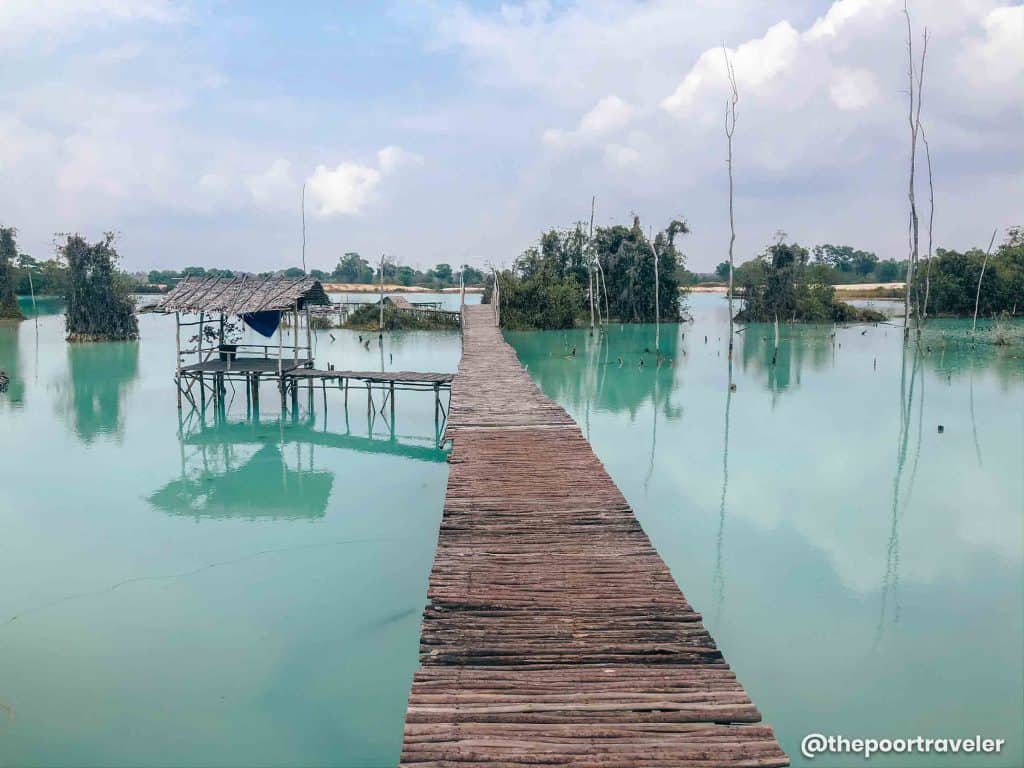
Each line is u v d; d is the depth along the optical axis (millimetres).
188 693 8000
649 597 7227
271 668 8492
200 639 9133
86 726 7402
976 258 52688
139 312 21734
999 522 12953
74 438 19797
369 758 6977
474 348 29234
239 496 14867
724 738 5062
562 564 8008
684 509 13617
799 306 52500
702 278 152000
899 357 34250
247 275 23672
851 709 7578
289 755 7000
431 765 4777
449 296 99062
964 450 17797
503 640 6418
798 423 21000
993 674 8195
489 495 10328
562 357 35750
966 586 10383
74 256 41719
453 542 8633
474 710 5355
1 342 41625
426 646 6305
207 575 11023
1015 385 26609
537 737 5059
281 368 22156
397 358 36531
